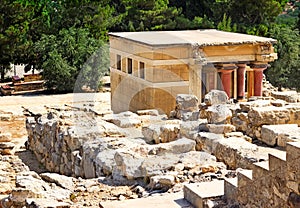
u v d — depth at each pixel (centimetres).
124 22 5581
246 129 1523
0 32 4650
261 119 1477
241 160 1279
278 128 1423
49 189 1212
